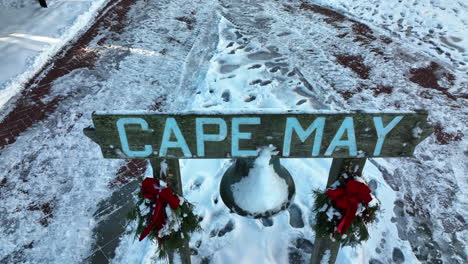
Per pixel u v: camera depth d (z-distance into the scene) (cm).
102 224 367
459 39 647
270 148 168
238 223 356
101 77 555
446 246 352
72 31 641
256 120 159
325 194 212
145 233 184
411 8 733
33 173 421
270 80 544
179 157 173
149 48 614
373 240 347
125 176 417
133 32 656
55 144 455
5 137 464
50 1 719
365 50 620
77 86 538
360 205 192
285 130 163
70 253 344
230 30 667
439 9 729
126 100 513
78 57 593
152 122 160
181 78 552
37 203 389
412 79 559
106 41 632
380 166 429
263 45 627
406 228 364
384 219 368
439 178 418
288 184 186
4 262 337
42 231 363
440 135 471
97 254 342
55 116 491
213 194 384
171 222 196
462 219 376
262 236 345
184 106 501
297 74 560
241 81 539
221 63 577
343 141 167
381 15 721
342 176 201
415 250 347
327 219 212
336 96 521
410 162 436
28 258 341
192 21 695
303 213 364
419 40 647
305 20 707
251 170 173
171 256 248
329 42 640
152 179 192
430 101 520
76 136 465
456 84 552
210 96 509
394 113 159
